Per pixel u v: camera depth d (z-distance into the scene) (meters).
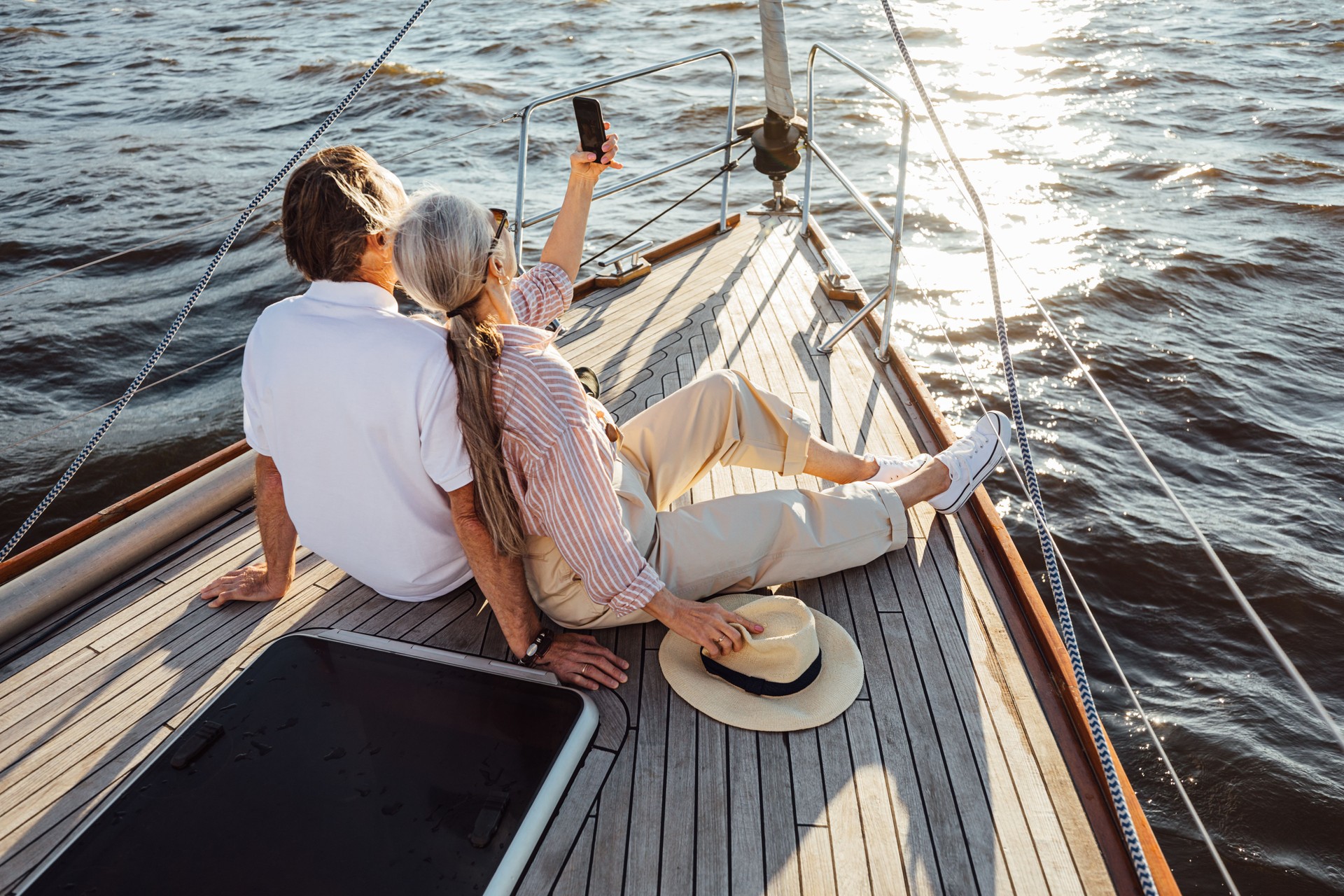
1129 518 5.21
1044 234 8.95
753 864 1.56
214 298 8.02
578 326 3.69
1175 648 4.43
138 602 2.24
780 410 2.08
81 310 7.79
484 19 20.20
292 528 2.13
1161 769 3.82
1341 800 3.64
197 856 1.54
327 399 1.63
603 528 1.64
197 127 13.79
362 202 1.54
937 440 2.76
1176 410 6.23
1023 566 2.15
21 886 1.55
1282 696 4.14
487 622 2.10
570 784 1.69
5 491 5.64
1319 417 6.13
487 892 1.47
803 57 15.91
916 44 16.30
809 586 2.19
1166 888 1.47
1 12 24.88
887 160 11.16
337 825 1.58
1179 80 13.84
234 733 1.78
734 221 4.71
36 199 10.66
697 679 1.90
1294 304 7.61
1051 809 1.63
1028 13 18.56
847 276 3.84
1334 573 4.79
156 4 25.77
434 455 1.62
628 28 18.59
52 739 1.86
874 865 1.55
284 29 21.06
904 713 1.84
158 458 5.96
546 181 10.88
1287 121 11.83
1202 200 9.69
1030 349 6.95
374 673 1.92
